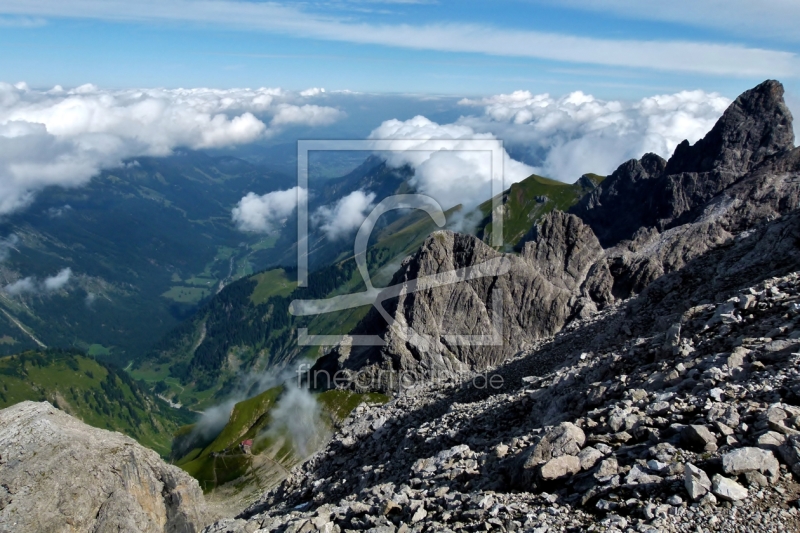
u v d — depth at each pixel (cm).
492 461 2231
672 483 1477
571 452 1877
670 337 2694
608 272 13612
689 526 1316
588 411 2436
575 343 4919
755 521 1272
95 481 3941
